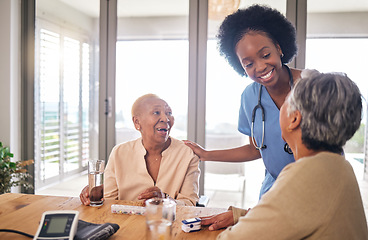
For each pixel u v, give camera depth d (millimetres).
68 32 3236
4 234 1108
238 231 847
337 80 865
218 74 2920
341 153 931
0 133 3207
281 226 788
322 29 2748
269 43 1432
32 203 1432
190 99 2973
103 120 3188
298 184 801
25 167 3311
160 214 980
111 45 3131
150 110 1626
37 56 3301
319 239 785
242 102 1716
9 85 3178
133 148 1696
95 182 1391
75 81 3266
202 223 1188
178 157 1669
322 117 849
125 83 3125
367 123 2693
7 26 3160
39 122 3336
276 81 1451
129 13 3092
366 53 2705
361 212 846
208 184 2980
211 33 2924
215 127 2953
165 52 3025
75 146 3297
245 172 2920
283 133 962
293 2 2762
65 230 1022
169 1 3010
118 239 1076
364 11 2695
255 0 2842
